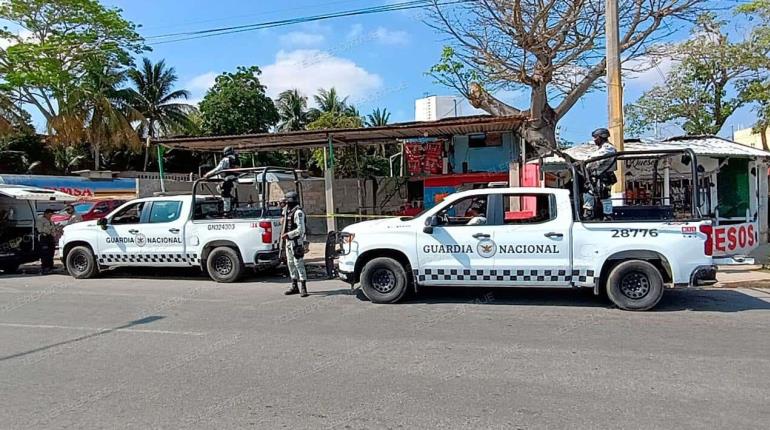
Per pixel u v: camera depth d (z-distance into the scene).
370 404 4.53
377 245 8.88
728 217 15.52
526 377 5.12
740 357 5.64
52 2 30.45
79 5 31.05
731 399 4.49
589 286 8.17
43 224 14.36
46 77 30.83
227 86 37.31
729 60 24.06
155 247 12.02
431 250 8.70
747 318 7.46
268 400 4.67
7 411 4.52
